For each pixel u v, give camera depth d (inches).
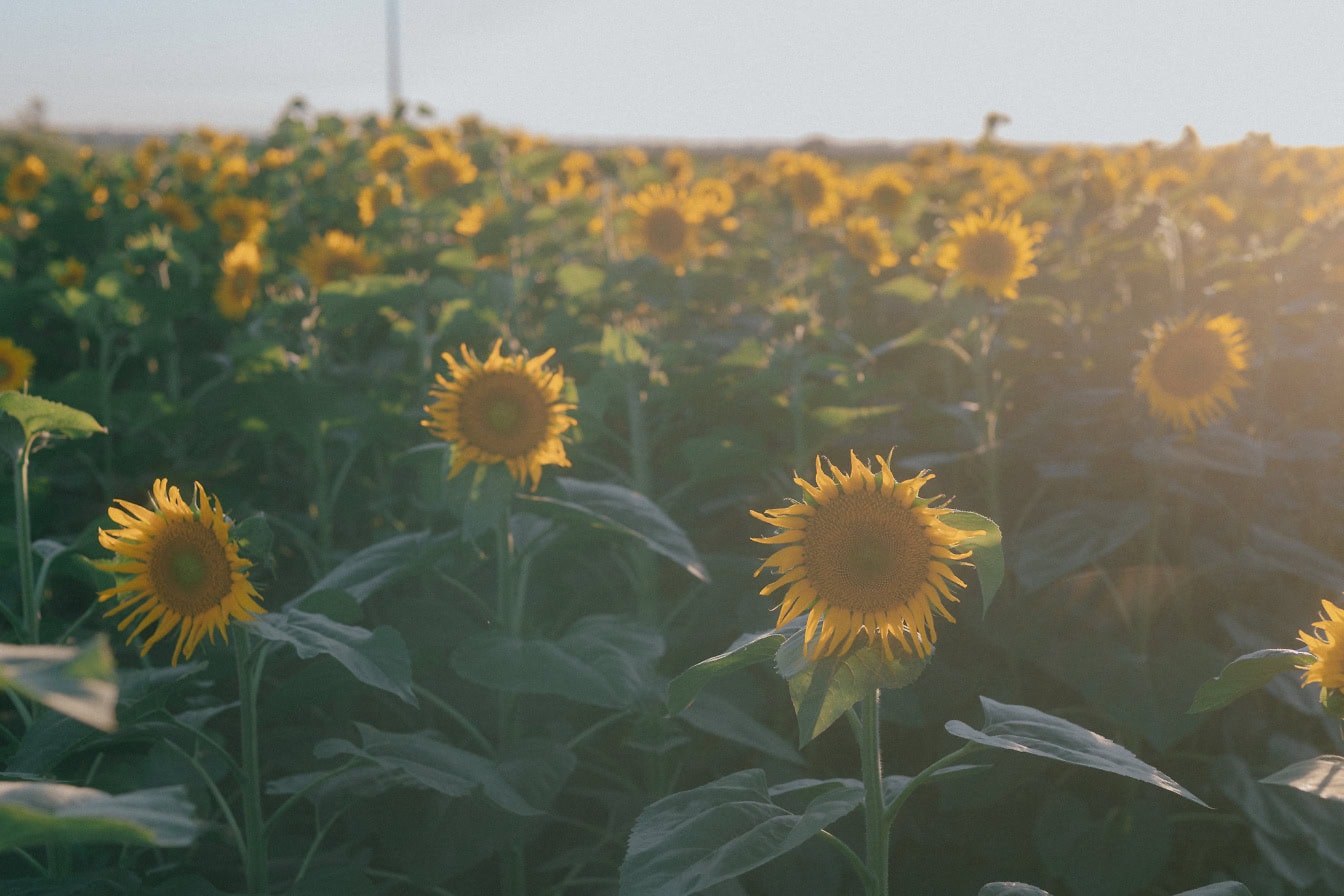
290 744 149.5
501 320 211.9
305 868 108.1
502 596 122.6
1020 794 142.2
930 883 133.6
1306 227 265.9
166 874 126.3
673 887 70.6
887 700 132.5
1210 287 231.3
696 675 78.7
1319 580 139.6
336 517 214.8
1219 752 144.1
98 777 123.4
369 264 214.8
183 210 342.6
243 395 180.4
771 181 409.4
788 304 206.5
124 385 288.5
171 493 90.9
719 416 190.2
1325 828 114.1
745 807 78.2
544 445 111.6
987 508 165.3
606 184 293.6
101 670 42.2
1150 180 384.2
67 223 370.6
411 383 214.4
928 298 185.2
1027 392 206.7
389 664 91.9
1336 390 206.1
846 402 166.1
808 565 71.3
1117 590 136.5
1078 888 122.4
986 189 387.9
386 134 461.7
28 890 94.7
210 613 87.4
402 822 118.8
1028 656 132.9
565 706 149.8
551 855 142.3
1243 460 133.3
